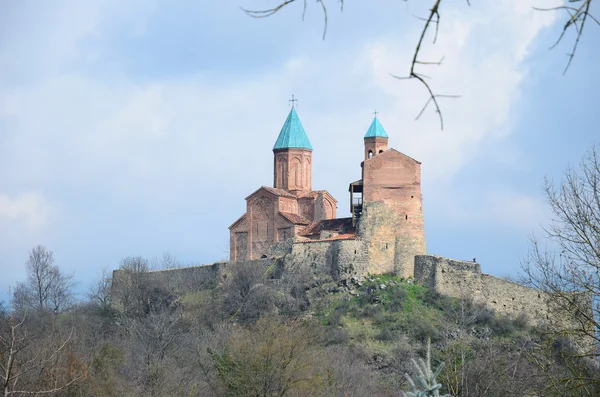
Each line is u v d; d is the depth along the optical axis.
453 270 109.25
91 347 80.75
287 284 111.81
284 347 68.62
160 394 66.38
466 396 61.03
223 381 67.81
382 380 89.94
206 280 119.25
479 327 101.69
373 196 112.44
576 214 42.44
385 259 111.50
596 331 41.09
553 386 40.84
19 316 99.75
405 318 103.62
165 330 93.44
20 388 49.25
